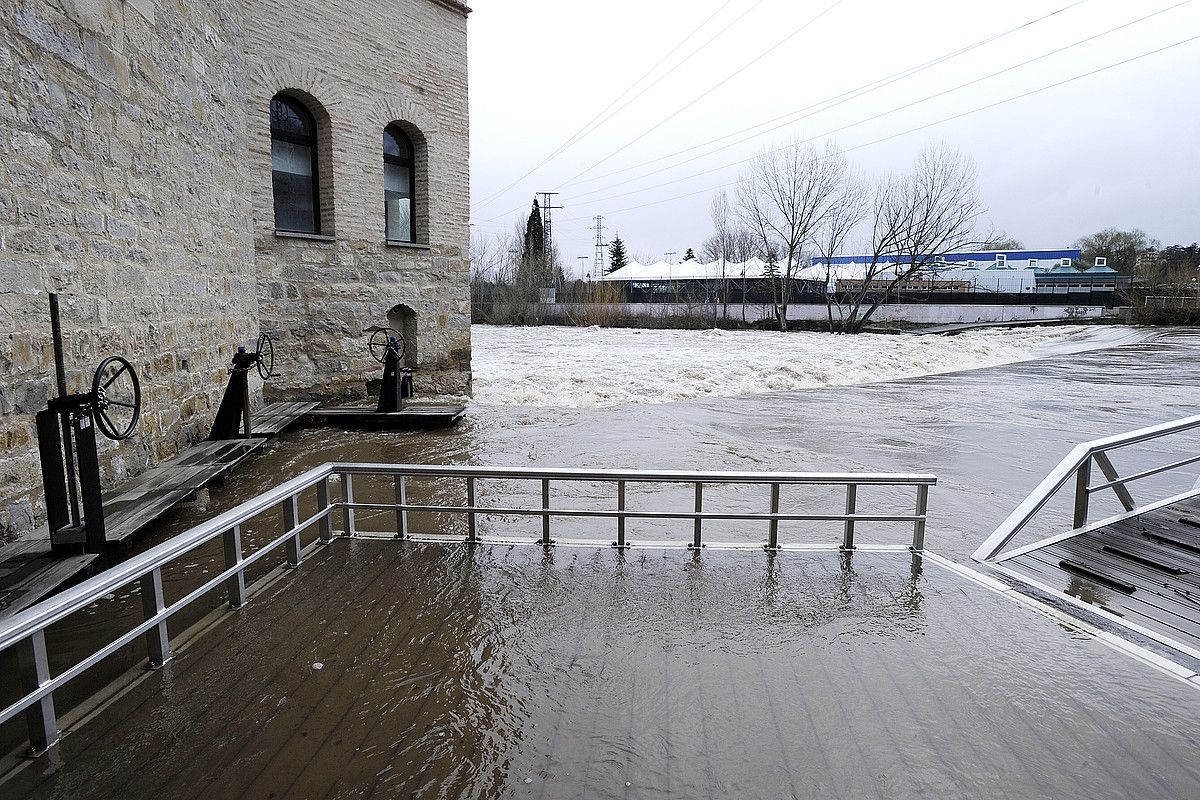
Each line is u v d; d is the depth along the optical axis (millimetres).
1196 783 2576
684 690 3145
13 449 4484
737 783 2537
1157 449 10062
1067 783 2562
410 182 12781
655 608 3961
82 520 4656
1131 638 3824
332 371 11445
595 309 43250
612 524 5934
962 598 4164
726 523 6039
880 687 3188
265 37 10039
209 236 7992
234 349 8805
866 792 2496
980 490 7555
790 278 41375
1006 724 2924
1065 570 4926
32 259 4688
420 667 3309
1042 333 35594
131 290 6062
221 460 6648
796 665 3371
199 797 2430
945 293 47312
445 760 2648
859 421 11805
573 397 13609
